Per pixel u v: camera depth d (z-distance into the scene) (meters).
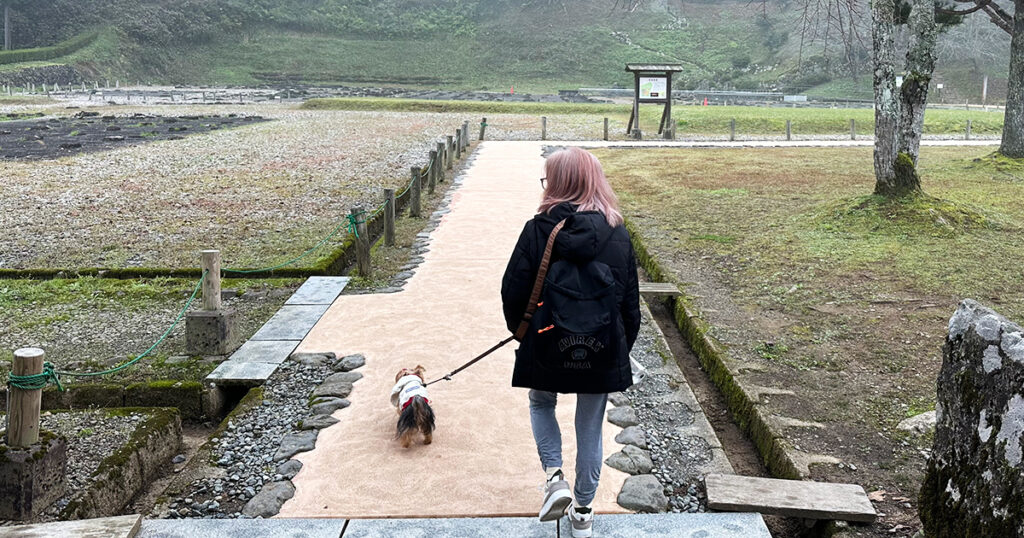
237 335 6.89
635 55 81.31
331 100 48.00
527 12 91.50
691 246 10.63
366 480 4.27
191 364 6.31
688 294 8.23
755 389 5.58
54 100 51.19
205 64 79.12
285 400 5.54
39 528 3.54
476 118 39.66
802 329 7.00
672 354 6.46
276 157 21.45
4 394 5.76
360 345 6.64
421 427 4.58
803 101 53.69
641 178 17.91
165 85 72.75
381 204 13.95
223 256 10.05
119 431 4.89
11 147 23.58
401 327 7.12
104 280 9.10
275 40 85.19
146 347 6.80
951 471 3.25
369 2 95.19
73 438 4.78
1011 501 2.82
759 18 81.81
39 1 80.25
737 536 3.58
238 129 31.02
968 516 3.08
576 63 80.50
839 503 3.85
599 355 3.12
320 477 4.31
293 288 8.75
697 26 86.44
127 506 4.45
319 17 89.50
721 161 21.50
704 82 71.56
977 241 10.30
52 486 3.98
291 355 6.41
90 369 6.21
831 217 11.89
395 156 21.94
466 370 5.96
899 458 4.51
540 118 40.41
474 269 9.39
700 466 4.50
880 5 11.37
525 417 5.10
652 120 38.75
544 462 3.47
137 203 14.12
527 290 3.24
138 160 20.53
